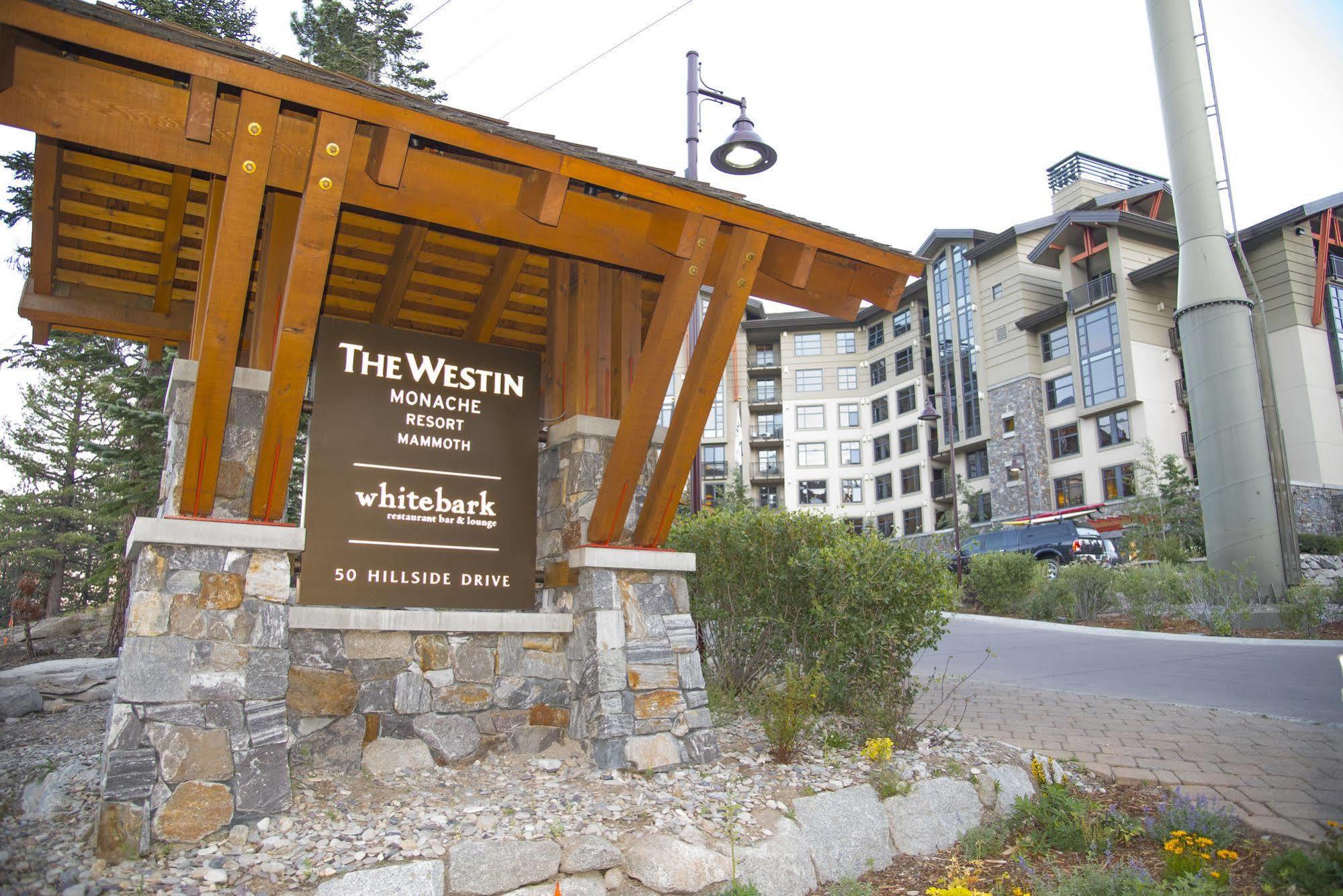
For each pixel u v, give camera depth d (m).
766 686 7.66
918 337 49.34
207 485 5.19
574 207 5.92
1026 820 6.04
